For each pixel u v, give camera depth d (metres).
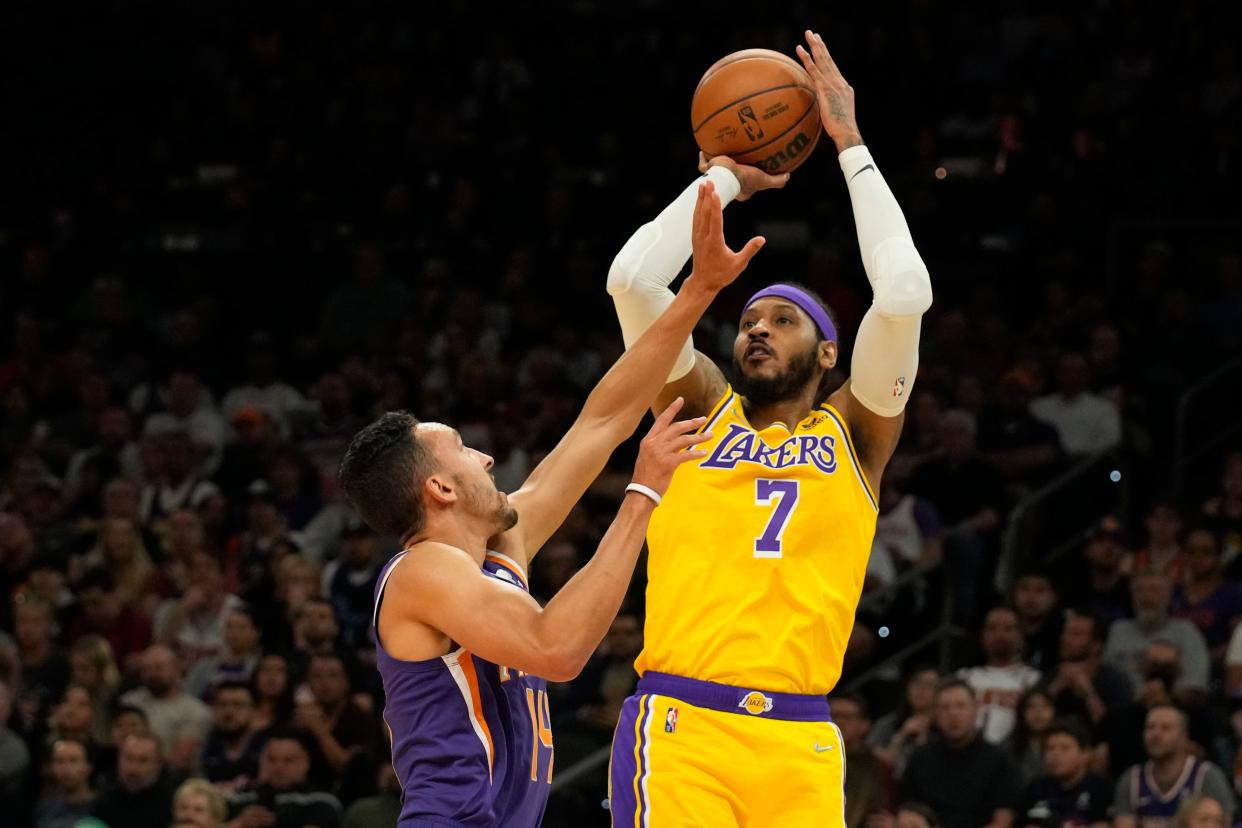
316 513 14.51
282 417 16.22
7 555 14.17
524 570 5.12
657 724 5.39
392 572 4.80
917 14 20.12
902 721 11.15
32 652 12.68
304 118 20.83
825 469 5.54
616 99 20.14
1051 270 16.59
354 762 10.77
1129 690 10.98
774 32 20.09
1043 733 10.35
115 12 23.09
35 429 16.66
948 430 13.51
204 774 11.32
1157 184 17.08
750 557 5.45
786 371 5.65
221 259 18.66
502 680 4.87
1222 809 9.13
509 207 18.64
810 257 16.53
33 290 18.80
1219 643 11.59
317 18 22.64
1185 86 18.34
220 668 12.46
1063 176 17.48
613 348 15.98
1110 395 14.68
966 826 9.89
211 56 22.02
